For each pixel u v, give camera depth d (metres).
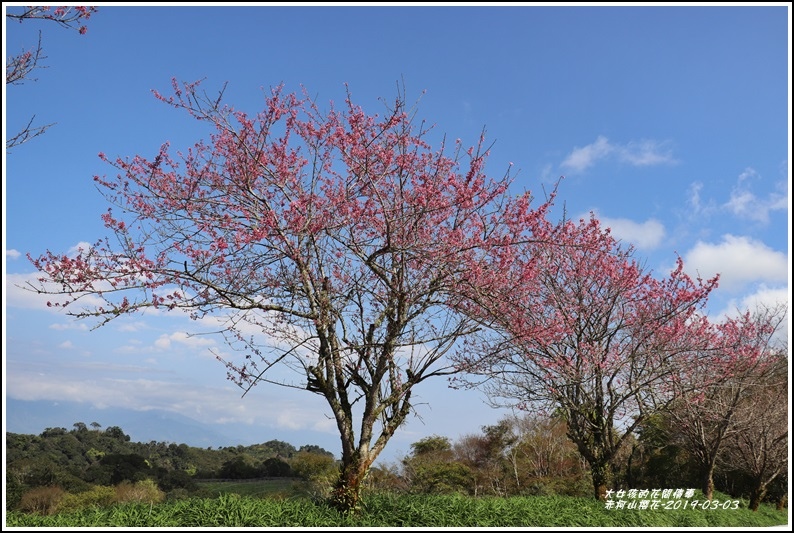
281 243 8.72
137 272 7.70
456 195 8.82
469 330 9.48
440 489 21.45
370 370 9.34
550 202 9.80
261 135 8.50
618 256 12.19
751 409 14.39
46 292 7.38
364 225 9.12
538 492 20.81
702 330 12.23
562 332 10.48
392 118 8.59
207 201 8.33
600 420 11.93
